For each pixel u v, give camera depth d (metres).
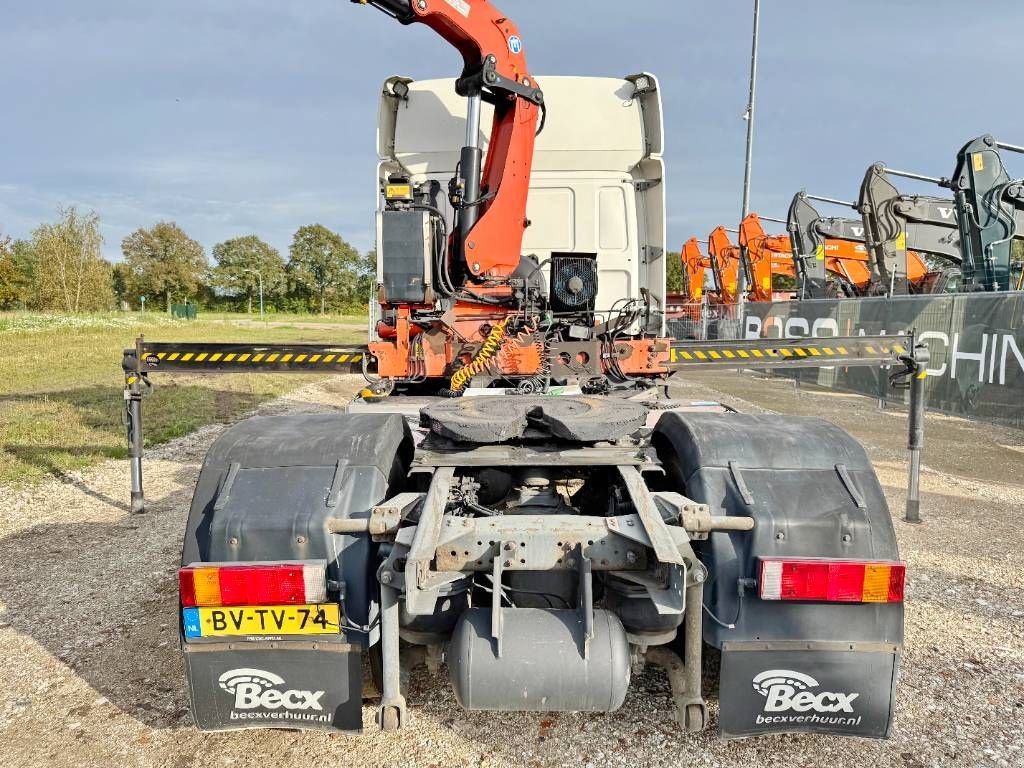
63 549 4.54
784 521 2.02
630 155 5.47
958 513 5.25
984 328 8.08
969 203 11.27
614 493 2.50
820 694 2.02
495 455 2.26
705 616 2.06
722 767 2.30
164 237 89.25
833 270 17.94
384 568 1.89
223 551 2.02
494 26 4.75
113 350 21.86
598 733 2.50
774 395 12.62
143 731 2.55
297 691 2.04
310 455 2.22
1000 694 2.74
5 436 8.13
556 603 2.13
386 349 4.42
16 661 3.08
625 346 4.61
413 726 2.55
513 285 4.76
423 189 4.87
